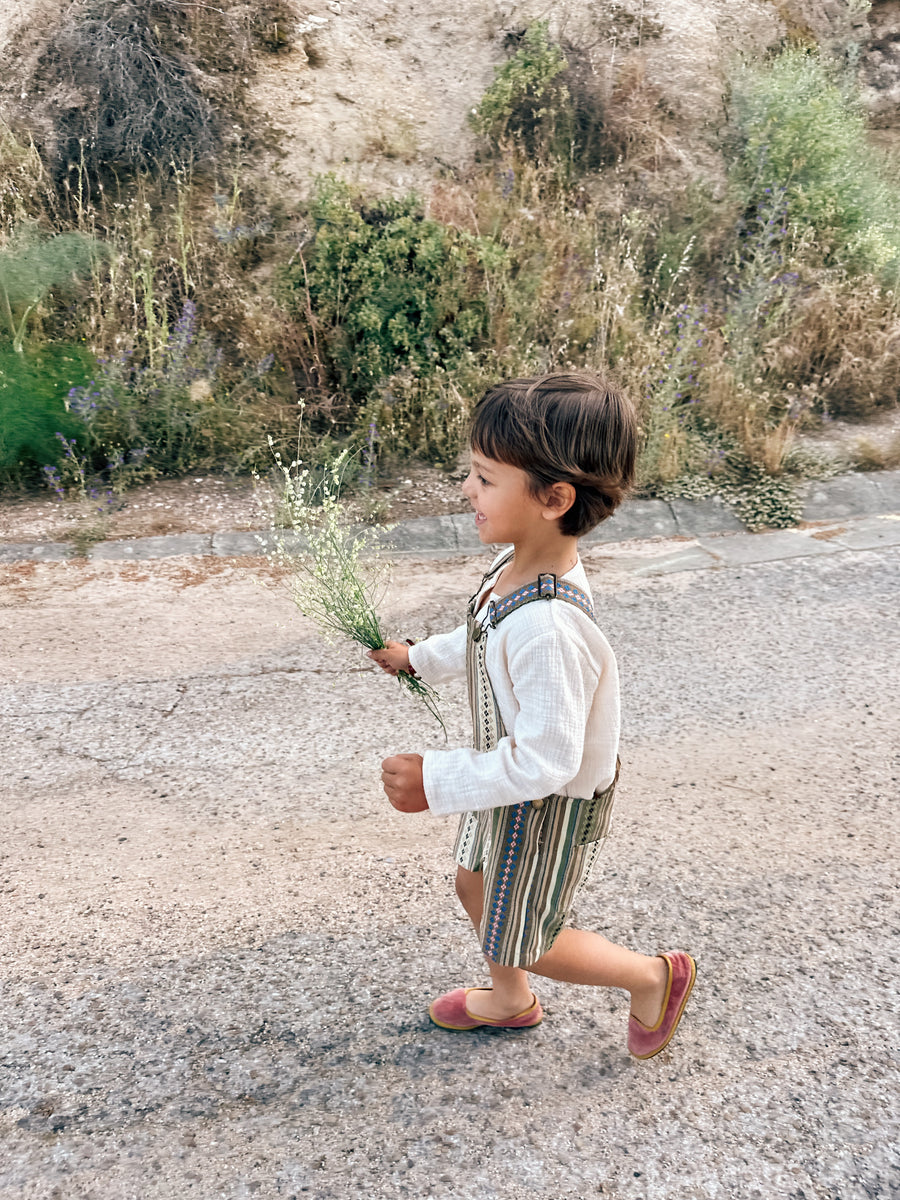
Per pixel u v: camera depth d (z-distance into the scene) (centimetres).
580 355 630
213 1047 204
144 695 371
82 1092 192
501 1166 176
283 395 609
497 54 743
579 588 156
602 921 243
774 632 421
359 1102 190
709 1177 174
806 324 658
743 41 782
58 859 273
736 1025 211
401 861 271
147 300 590
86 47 663
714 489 562
